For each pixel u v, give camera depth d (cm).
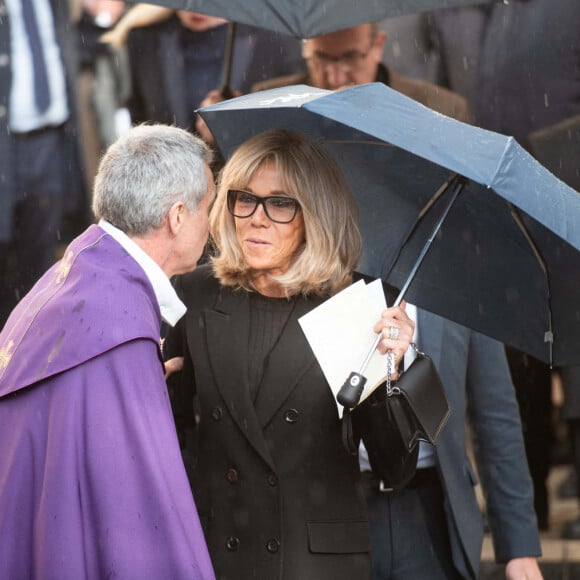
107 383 1169
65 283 1214
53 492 1155
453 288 1409
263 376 1345
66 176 2439
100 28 2425
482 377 1614
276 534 1328
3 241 2423
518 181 1184
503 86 2422
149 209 1223
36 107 2419
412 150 1173
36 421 1184
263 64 2448
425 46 2489
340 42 2164
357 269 1417
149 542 1148
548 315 1373
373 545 1477
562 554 2195
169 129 1265
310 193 1334
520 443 1631
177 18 2431
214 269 1386
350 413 1325
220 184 1373
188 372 1420
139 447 1159
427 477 1493
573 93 2383
